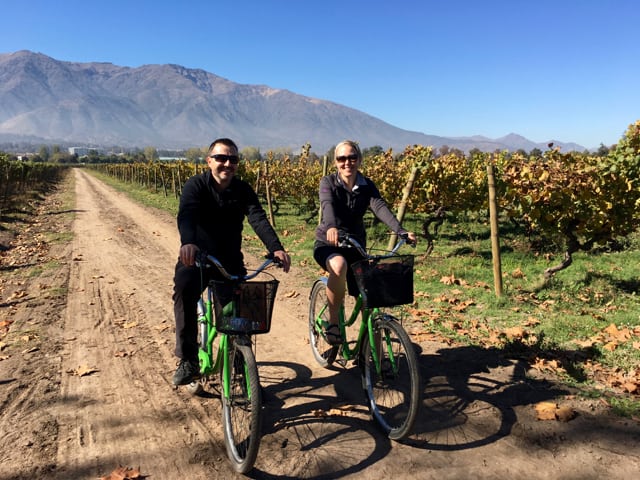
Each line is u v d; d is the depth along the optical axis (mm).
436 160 11664
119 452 3150
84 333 5512
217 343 3691
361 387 4102
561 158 8547
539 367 4293
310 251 10375
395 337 3240
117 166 60375
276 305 6668
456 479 2838
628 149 7402
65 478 2877
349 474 2908
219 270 3125
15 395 3971
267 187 14945
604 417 3457
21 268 8953
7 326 5703
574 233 7664
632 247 10594
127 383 4215
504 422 3439
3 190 23406
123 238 12477
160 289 7531
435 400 3779
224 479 2883
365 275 3100
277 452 3146
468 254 9836
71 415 3637
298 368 4543
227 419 3129
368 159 15961
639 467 2893
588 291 6777
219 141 3283
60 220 16109
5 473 2920
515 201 8008
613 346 4652
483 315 5887
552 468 2916
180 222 3191
